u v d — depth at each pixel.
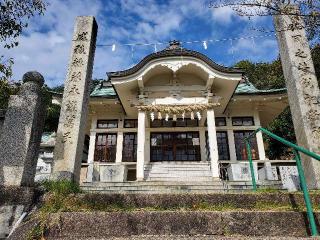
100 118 16.56
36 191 4.62
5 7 6.86
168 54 13.69
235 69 13.48
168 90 14.40
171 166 14.16
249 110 16.23
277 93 15.02
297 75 7.58
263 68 33.25
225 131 15.86
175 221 3.85
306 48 7.91
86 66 8.52
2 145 4.75
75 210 4.29
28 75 5.34
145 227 3.81
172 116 14.55
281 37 8.43
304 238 3.23
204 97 14.16
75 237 3.63
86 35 9.02
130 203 4.50
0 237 4.06
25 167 4.68
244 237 3.33
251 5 5.52
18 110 5.02
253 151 15.20
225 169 13.95
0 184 4.51
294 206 4.50
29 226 3.80
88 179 12.71
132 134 16.27
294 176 7.47
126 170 14.73
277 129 22.95
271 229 3.78
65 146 7.34
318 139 6.86
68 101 8.00
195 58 13.70
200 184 10.04
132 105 14.11
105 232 3.77
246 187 9.84
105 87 18.86
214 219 3.86
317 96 7.33
